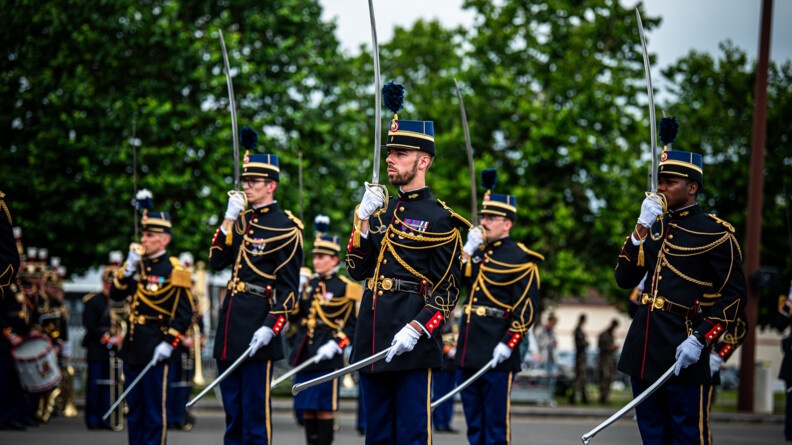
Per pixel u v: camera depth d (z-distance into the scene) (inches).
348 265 446.6
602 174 1610.5
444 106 1720.0
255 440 538.6
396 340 419.5
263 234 550.9
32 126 1342.3
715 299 461.1
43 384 851.4
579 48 1660.9
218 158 1352.1
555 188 1647.4
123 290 663.1
